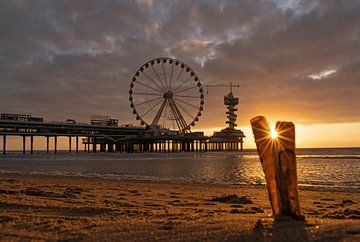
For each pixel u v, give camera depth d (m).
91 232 9.82
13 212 13.88
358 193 25.55
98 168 63.69
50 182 33.59
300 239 8.20
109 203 17.88
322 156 115.00
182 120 132.62
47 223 11.31
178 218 12.19
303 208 17.27
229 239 8.45
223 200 20.41
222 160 99.56
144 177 43.38
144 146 197.88
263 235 8.66
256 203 19.53
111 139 189.38
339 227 8.99
